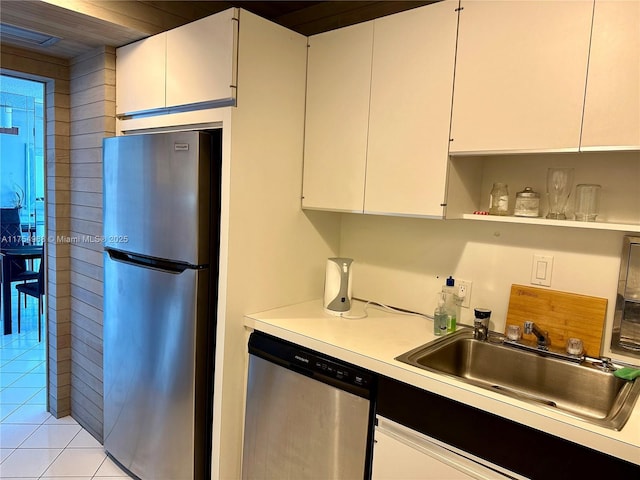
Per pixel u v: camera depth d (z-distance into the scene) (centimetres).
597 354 164
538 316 178
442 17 167
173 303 199
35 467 237
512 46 151
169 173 196
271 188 204
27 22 202
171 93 205
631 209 158
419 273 215
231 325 196
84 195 257
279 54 198
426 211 175
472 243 197
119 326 227
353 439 163
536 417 122
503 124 155
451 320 191
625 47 132
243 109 186
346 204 201
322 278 237
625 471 109
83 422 276
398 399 151
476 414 133
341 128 201
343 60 198
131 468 229
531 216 169
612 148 135
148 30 215
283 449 186
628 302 159
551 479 120
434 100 171
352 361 164
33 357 381
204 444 205
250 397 197
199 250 190
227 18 180
